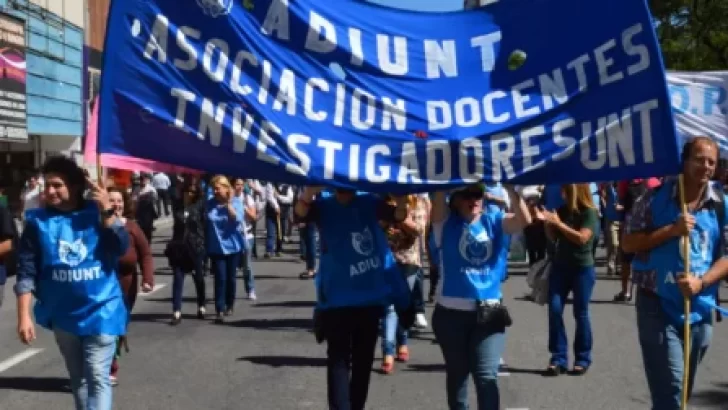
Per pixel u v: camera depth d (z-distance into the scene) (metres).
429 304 13.79
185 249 12.17
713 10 36.16
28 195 19.16
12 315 12.91
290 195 24.30
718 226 5.44
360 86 5.43
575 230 8.68
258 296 14.92
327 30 5.40
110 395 5.81
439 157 5.41
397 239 10.09
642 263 5.50
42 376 9.03
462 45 5.47
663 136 5.25
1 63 25.22
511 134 5.39
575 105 5.39
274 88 5.35
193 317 12.72
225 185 12.33
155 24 5.25
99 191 5.66
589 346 8.90
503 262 5.96
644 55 5.28
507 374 8.95
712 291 5.46
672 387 5.38
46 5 30.08
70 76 32.62
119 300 5.85
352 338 6.52
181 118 5.29
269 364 9.53
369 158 5.39
